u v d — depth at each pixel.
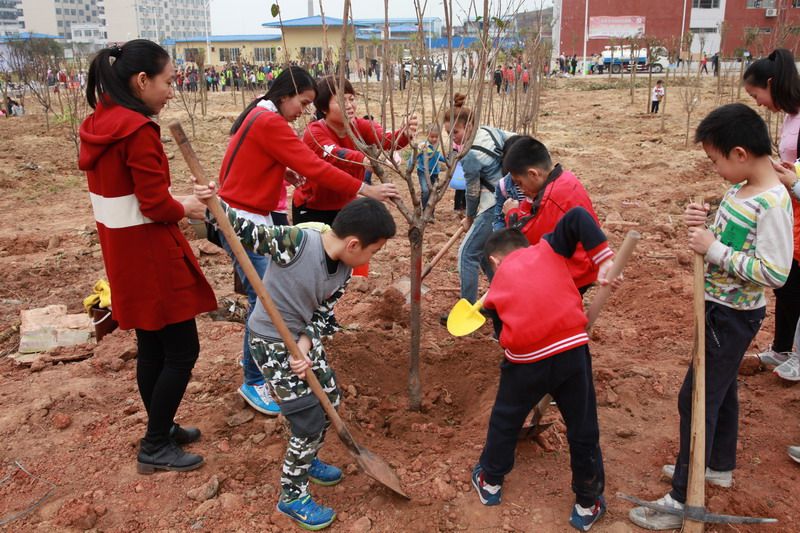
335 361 4.52
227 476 3.38
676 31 49.34
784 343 4.32
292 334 2.96
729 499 3.07
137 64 2.98
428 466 3.38
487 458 2.98
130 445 3.65
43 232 8.73
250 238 2.77
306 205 4.79
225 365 4.59
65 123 17.09
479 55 3.67
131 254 3.08
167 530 3.01
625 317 5.57
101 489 3.29
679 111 20.39
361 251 2.85
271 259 2.88
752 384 4.22
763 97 4.15
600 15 49.94
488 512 3.02
